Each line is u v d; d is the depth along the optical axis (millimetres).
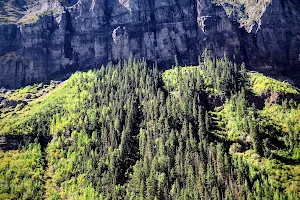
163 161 174375
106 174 177750
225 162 168250
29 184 184375
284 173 169875
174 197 159250
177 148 183250
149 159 181250
